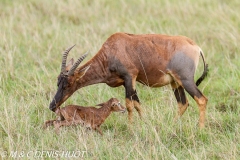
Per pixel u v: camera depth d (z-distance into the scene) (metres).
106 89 28.08
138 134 23.30
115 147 22.22
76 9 42.97
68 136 22.94
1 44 34.16
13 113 24.30
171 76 24.61
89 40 34.78
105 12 42.72
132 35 24.84
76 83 24.25
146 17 41.38
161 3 45.84
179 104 25.34
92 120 23.61
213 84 29.47
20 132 23.27
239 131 23.55
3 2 45.06
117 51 24.30
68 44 34.28
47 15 41.84
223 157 21.31
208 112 25.94
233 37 34.72
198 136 23.42
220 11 40.91
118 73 24.45
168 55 24.30
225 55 32.62
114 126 24.56
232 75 29.83
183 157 21.67
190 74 24.17
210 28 37.81
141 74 24.64
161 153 21.23
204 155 21.42
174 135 23.36
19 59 32.41
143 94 28.16
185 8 42.38
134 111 25.91
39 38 35.81
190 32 37.38
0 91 27.20
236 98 27.39
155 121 24.28
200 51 24.88
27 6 44.03
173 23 39.59
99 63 24.48
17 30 37.72
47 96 27.61
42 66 30.31
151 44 24.41
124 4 44.28
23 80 28.86
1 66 30.62
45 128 23.55
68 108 23.45
